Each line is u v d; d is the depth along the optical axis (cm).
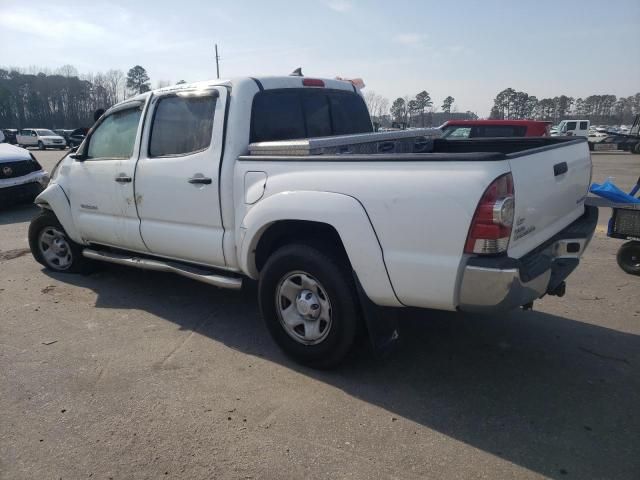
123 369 362
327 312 339
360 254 306
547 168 323
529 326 428
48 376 354
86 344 404
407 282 296
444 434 285
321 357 347
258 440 281
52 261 592
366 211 302
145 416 305
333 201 313
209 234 400
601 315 450
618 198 554
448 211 275
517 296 277
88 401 322
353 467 259
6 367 367
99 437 286
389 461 263
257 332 425
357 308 329
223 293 519
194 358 378
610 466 257
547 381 340
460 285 281
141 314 465
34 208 1081
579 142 402
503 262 269
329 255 330
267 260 362
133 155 452
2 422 301
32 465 264
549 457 264
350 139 379
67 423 299
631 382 338
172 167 414
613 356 374
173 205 420
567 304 477
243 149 380
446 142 507
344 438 282
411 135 456
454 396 323
